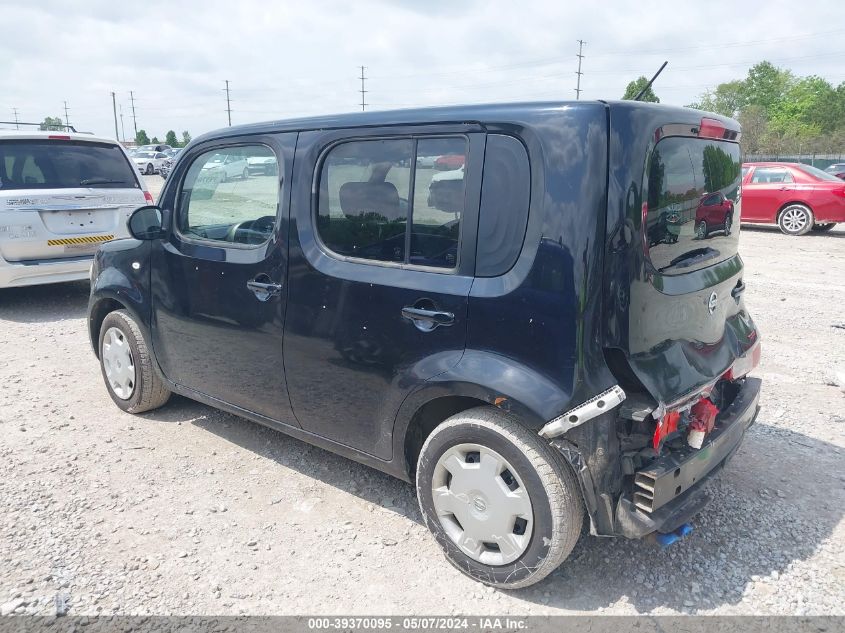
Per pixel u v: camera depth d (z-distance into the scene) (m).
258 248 3.51
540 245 2.53
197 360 3.97
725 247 3.25
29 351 6.14
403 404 2.97
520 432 2.63
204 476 3.80
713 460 2.88
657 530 2.61
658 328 2.63
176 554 3.07
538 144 2.54
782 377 5.39
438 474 2.92
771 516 3.38
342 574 2.95
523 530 2.77
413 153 2.90
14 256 7.09
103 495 3.57
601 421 2.50
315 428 3.44
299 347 3.35
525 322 2.57
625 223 2.45
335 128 3.19
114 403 4.85
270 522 3.35
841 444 4.19
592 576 2.93
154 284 4.15
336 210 3.19
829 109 83.88
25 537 3.17
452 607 2.75
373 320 3.02
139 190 8.12
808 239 13.53
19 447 4.12
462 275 2.75
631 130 2.48
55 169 7.49
